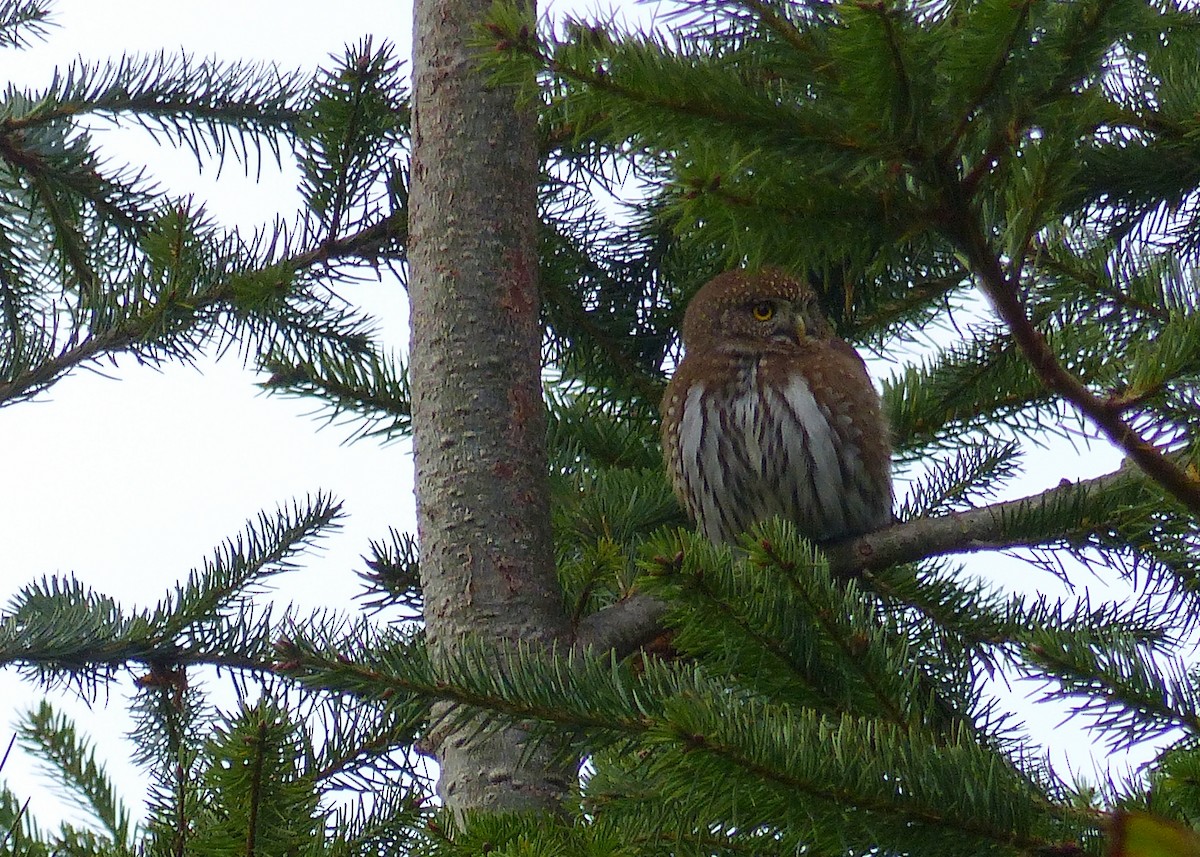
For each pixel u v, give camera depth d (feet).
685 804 16.67
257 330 33.24
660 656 25.62
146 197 37.14
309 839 19.29
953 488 33.68
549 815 18.16
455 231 27.55
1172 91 26.89
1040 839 15.74
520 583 25.72
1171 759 16.34
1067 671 18.15
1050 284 24.84
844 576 26.40
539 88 16.33
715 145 16.11
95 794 24.47
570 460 35.42
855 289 35.40
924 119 15.42
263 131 37.24
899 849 15.89
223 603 30.78
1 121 35.17
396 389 33.06
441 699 17.81
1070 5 15.14
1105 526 24.76
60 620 29.89
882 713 18.10
